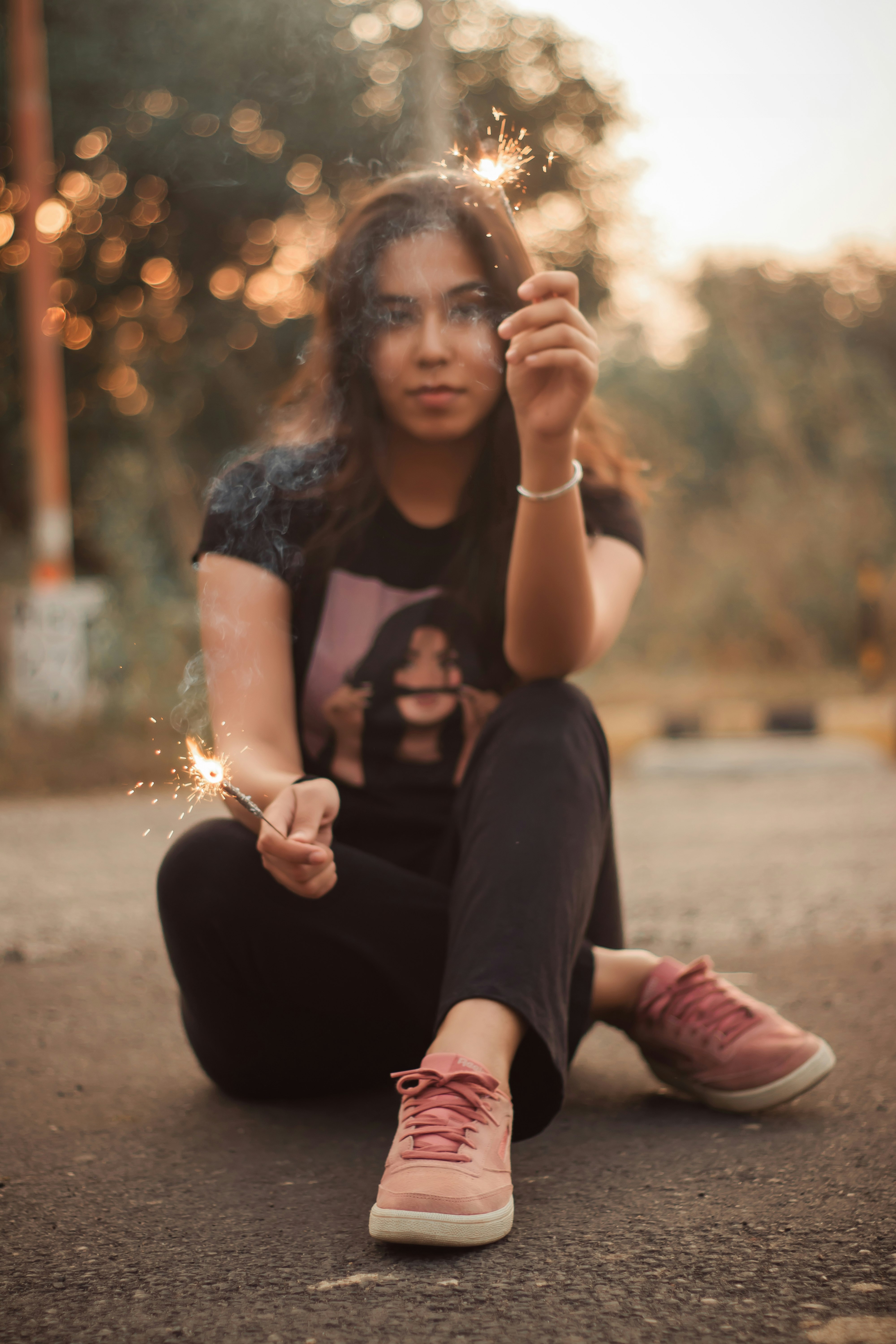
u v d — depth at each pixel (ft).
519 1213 3.85
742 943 8.05
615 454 5.76
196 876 4.53
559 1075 3.99
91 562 29.50
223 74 23.48
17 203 25.76
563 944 4.08
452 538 5.22
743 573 29.89
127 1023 6.42
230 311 28.19
